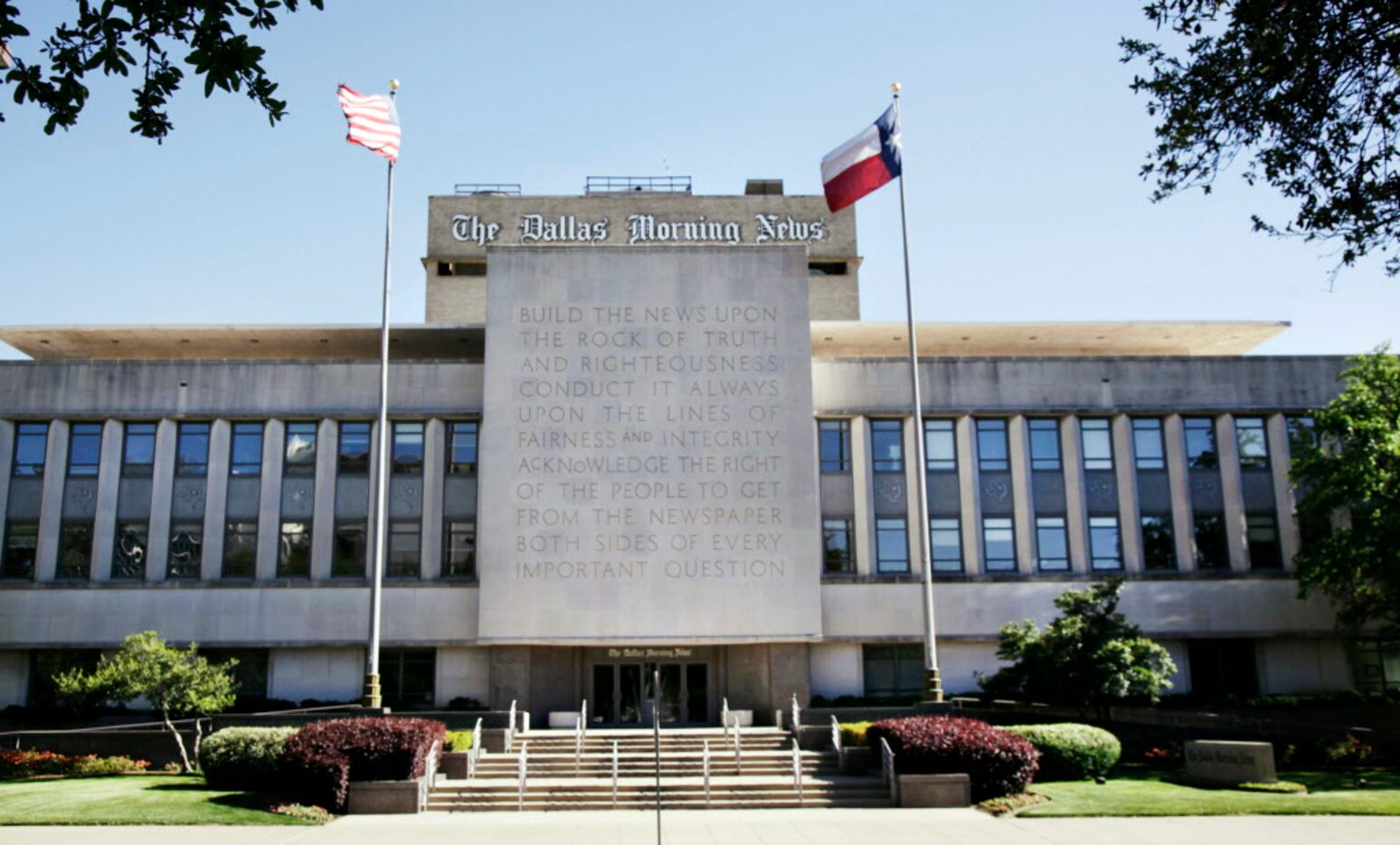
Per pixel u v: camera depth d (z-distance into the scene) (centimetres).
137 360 4800
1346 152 1500
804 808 2995
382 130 3866
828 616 4653
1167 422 4906
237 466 4766
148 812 2717
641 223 6316
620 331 4722
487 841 2450
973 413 4859
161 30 1255
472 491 4762
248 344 5347
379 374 4781
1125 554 4788
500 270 4756
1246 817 2684
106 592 4591
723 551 4559
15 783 3338
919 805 2958
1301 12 1444
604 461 4612
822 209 6391
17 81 1237
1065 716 4022
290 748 2948
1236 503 4828
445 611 4603
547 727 4516
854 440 4841
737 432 4653
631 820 2797
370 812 2903
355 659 4634
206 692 3762
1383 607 4291
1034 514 4812
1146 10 1573
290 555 4697
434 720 3622
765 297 4772
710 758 3438
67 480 4719
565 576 4516
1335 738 3659
